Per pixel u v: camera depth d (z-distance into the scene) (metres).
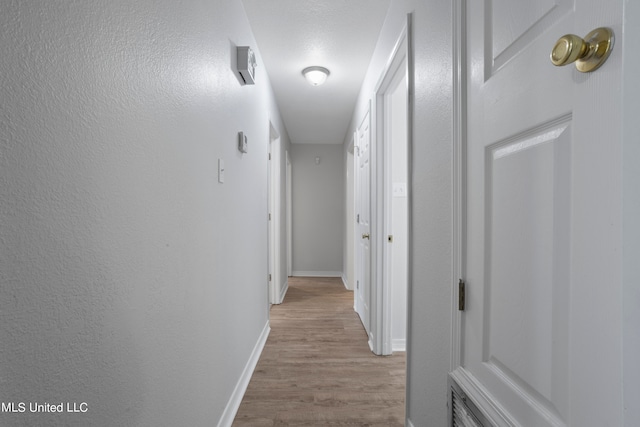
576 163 0.54
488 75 0.83
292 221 5.16
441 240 1.12
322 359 2.22
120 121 0.73
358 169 3.20
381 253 2.28
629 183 0.41
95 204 0.65
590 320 0.52
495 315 0.80
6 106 0.47
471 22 0.91
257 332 2.28
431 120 1.22
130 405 0.77
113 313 0.71
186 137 1.08
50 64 0.54
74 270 0.60
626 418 0.41
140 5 0.81
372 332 2.39
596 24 0.50
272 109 3.00
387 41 1.89
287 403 1.71
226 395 1.53
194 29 1.15
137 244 0.80
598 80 0.49
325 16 1.94
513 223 0.73
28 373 0.51
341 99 3.30
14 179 0.48
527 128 0.67
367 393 1.80
